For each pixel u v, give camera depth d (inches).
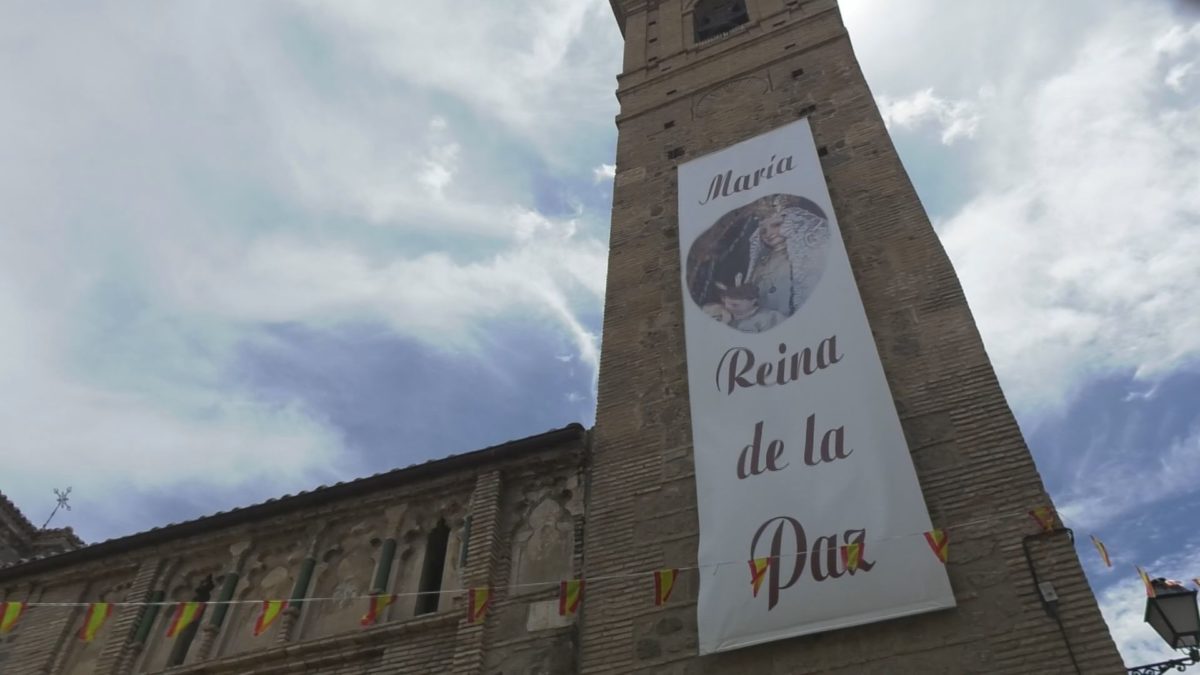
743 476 516.1
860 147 745.0
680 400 599.5
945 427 497.0
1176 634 383.2
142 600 653.9
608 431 607.5
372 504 648.4
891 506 459.8
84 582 704.4
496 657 513.3
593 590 515.5
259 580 641.6
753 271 650.8
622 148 922.7
